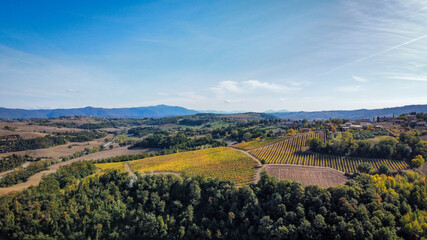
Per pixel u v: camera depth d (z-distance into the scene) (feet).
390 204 227.20
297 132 638.12
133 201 279.28
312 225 215.10
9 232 226.99
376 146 370.73
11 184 346.33
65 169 329.11
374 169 332.19
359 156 376.68
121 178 302.04
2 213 230.07
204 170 353.31
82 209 256.52
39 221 236.02
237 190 267.59
